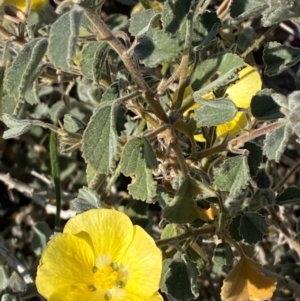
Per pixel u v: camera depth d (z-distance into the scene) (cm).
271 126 11
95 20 10
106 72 13
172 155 13
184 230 14
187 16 11
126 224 11
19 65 10
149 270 11
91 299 12
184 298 12
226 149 13
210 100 11
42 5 13
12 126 13
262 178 14
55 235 12
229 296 13
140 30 11
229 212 13
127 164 11
